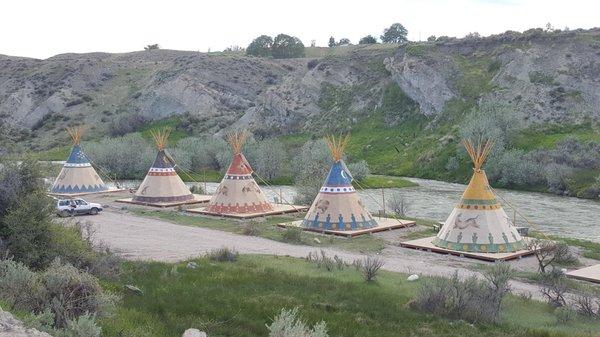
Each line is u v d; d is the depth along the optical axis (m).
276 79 138.25
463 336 16.14
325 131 105.06
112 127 114.31
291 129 109.69
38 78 142.88
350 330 16.05
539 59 94.06
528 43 97.88
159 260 25.80
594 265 27.64
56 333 11.23
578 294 22.08
